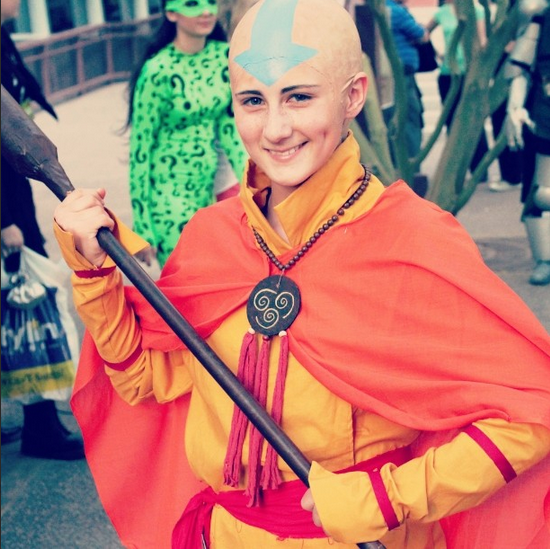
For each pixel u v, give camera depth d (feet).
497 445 5.39
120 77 55.26
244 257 6.15
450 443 5.55
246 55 5.62
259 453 5.91
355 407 5.83
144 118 13.26
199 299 6.23
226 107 13.64
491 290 5.61
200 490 6.89
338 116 5.69
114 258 6.01
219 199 14.23
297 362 5.85
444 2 22.54
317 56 5.56
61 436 13.34
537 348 5.54
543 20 16.31
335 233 5.88
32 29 50.52
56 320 12.66
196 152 13.50
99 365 6.83
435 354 5.57
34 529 11.71
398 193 5.85
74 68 50.60
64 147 35.55
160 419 7.05
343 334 5.72
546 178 17.46
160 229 13.60
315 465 5.58
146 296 5.93
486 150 25.11
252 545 6.09
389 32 14.02
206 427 6.29
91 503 12.25
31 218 12.65
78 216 6.07
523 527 5.96
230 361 6.06
